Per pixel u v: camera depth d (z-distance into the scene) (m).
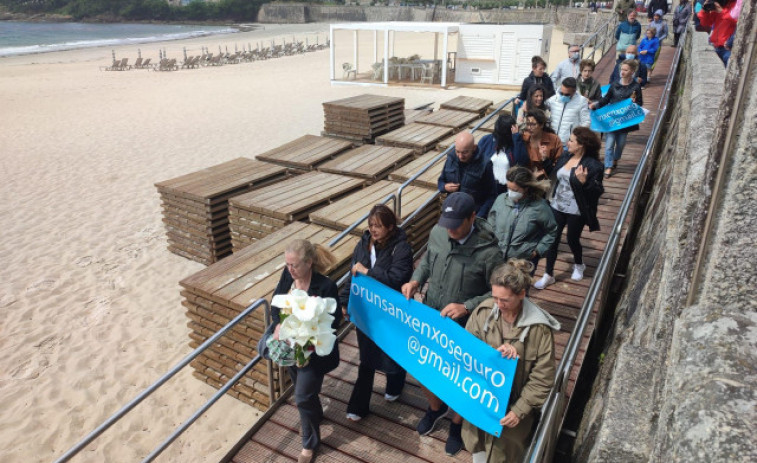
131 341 7.91
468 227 3.56
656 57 15.28
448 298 3.72
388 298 3.99
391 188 8.75
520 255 4.59
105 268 10.07
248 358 6.28
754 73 2.05
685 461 1.58
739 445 1.52
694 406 1.68
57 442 6.13
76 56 50.50
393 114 13.41
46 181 14.69
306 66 38.41
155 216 12.38
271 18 109.38
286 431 4.68
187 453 5.95
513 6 82.44
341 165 9.99
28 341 7.91
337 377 5.25
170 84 30.98
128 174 15.20
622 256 7.48
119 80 32.72
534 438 3.15
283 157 10.88
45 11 126.38
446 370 3.60
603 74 16.36
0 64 43.16
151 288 9.37
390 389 4.77
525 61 25.56
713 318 2.02
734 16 7.56
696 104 5.25
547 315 3.14
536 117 5.55
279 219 8.01
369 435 4.51
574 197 5.69
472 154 5.23
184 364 4.08
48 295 9.16
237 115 22.42
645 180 9.32
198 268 9.99
